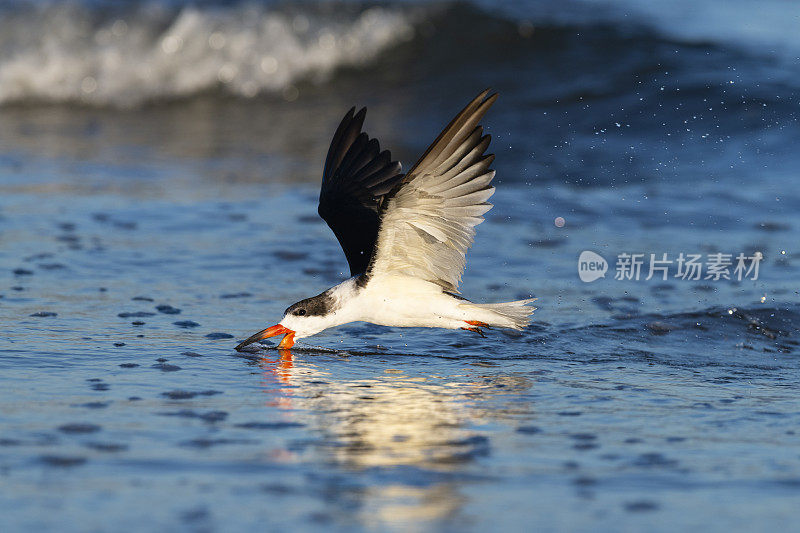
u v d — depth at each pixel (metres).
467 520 6.56
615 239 15.44
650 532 6.41
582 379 9.91
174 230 15.42
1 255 13.81
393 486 7.07
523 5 28.55
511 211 16.92
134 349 10.38
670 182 18.72
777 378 10.09
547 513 6.67
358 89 26.27
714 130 21.53
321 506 6.72
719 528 6.47
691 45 25.48
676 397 9.30
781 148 20.42
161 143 21.97
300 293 12.73
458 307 10.09
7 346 10.24
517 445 7.91
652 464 7.52
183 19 27.25
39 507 6.60
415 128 22.95
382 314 10.27
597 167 19.70
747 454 7.74
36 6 27.73
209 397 8.99
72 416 8.31
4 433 7.86
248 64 26.91
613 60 25.14
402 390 9.41
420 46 27.16
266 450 7.69
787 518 6.61
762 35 26.31
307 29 27.38
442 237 9.89
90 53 26.78
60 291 12.38
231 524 6.43
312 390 9.32
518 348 11.01
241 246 14.70
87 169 19.30
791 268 13.91
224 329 11.29
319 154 21.05
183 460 7.43
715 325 11.72
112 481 7.03
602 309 12.32
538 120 22.66
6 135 22.39
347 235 10.80
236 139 22.45
